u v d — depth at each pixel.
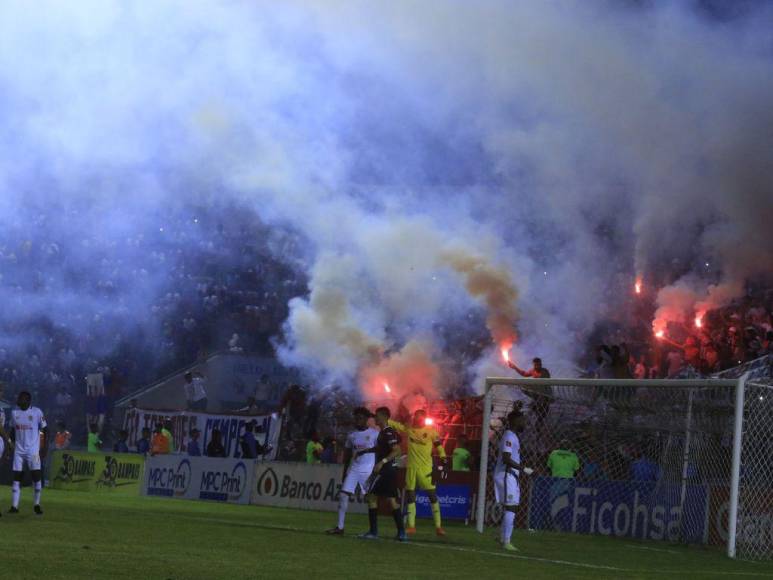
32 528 17.38
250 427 36.03
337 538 18.77
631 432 24.38
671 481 23.41
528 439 25.78
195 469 34.25
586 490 24.75
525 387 25.64
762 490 21.64
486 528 24.92
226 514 25.86
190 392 41.88
